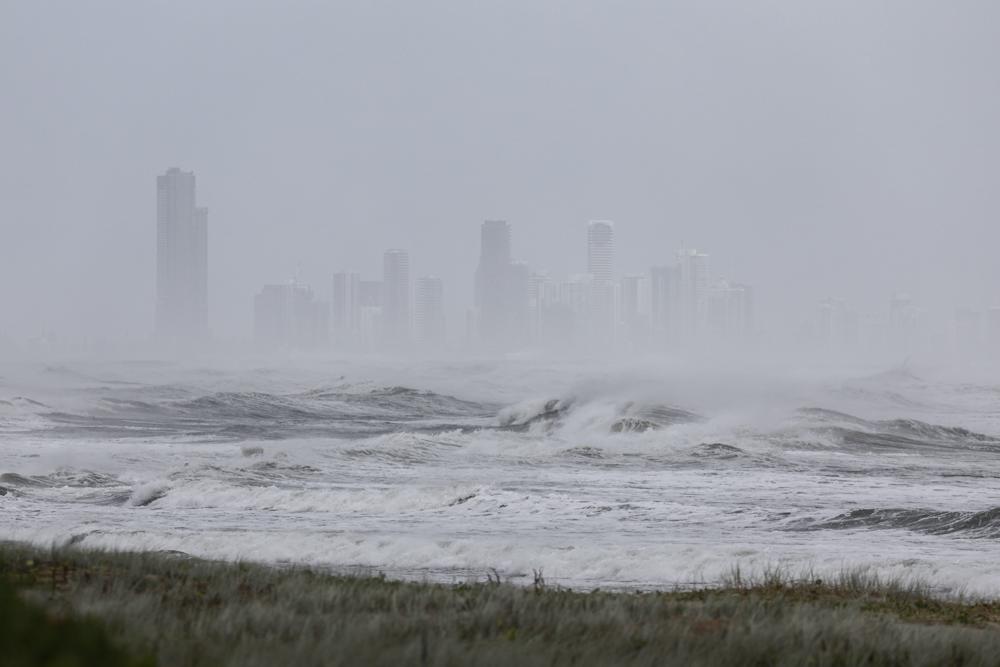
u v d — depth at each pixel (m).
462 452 162.75
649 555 76.12
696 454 161.75
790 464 151.50
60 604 37.50
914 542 85.75
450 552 77.69
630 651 32.50
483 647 30.97
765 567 71.75
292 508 108.00
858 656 33.81
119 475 132.62
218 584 48.09
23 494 116.94
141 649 26.80
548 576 70.81
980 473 139.50
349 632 31.70
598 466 148.12
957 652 35.44
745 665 32.50
